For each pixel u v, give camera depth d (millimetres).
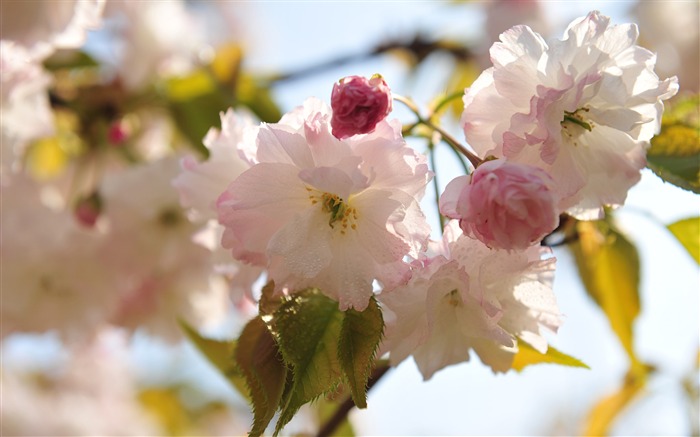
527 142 407
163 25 631
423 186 408
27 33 519
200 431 902
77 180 631
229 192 412
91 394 872
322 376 401
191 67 650
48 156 664
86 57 628
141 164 587
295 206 414
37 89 552
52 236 576
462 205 401
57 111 624
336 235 411
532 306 425
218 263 448
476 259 418
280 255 409
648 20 652
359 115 403
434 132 443
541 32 708
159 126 645
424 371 430
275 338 403
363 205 410
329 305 411
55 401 842
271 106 625
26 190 574
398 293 417
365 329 403
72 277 585
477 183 401
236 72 625
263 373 406
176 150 650
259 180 411
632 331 519
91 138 634
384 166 407
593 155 422
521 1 712
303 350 403
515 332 426
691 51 643
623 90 417
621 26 419
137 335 616
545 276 423
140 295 603
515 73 416
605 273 513
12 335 598
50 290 591
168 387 922
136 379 931
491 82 419
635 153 422
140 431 865
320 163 408
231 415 916
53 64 614
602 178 421
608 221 497
